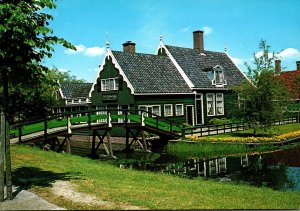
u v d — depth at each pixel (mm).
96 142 38781
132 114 33250
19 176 13664
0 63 10047
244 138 29625
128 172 17312
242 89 31688
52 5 10008
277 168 21031
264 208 10977
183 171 20922
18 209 8812
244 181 17719
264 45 31469
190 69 41062
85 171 15875
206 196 12109
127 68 36031
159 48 42812
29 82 10844
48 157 20234
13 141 23609
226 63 47062
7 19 9469
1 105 10211
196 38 45438
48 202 9469
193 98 39438
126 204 9062
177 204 9609
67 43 10438
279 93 30750
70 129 25547
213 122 39594
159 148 32188
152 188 12562
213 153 27672
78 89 53250
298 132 32594
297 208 11562
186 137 31750
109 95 36844
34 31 9734
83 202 9328
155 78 37250
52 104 37125
